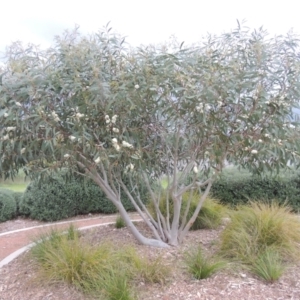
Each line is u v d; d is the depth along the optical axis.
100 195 7.14
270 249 3.24
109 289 2.59
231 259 3.29
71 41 3.20
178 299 2.67
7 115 2.86
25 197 6.88
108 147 3.30
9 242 4.93
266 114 3.30
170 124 3.40
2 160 3.21
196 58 3.22
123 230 4.70
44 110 2.99
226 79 3.07
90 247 3.17
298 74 3.32
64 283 2.91
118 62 3.23
